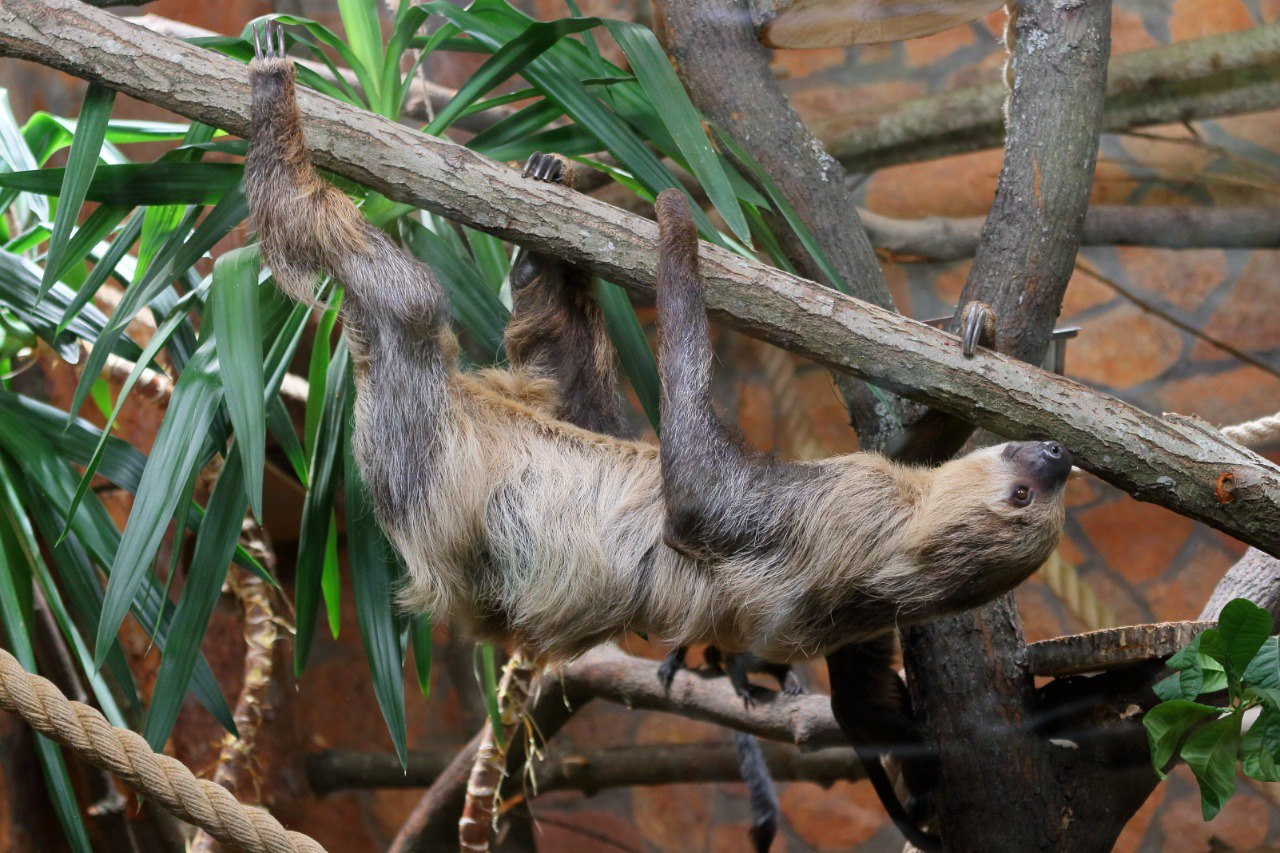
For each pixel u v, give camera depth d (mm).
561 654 3453
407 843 6125
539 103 3662
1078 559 7246
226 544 3277
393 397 3338
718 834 7840
